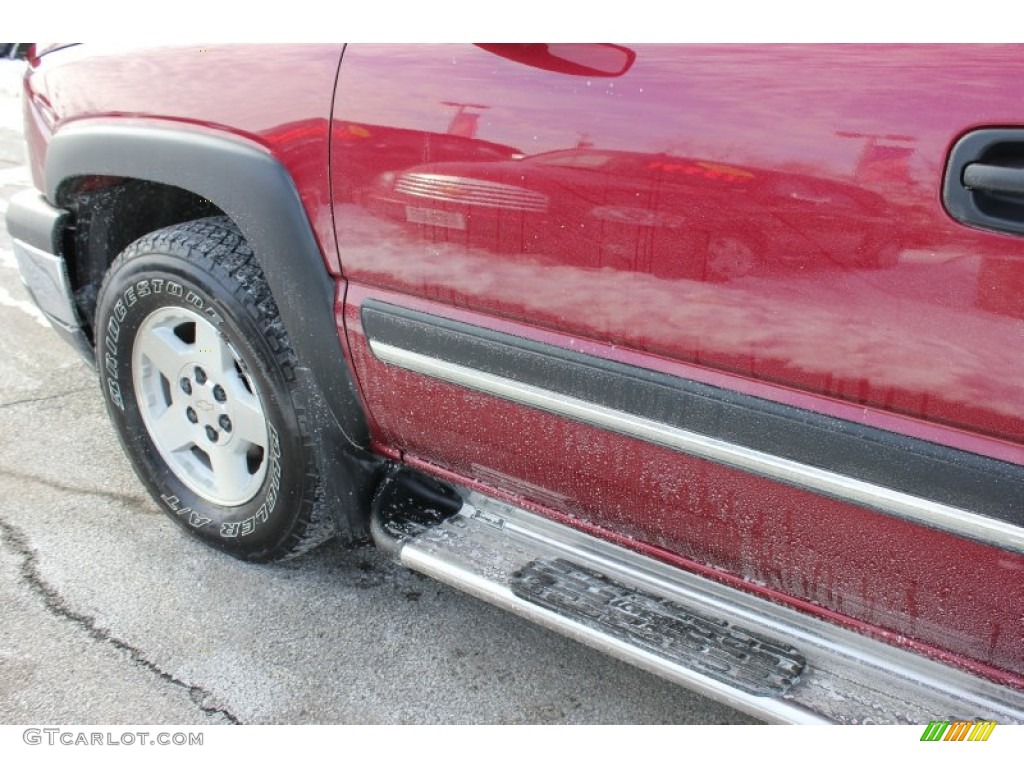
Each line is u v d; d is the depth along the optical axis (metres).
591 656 2.35
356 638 2.39
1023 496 1.39
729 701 1.72
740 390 1.62
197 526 2.62
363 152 1.92
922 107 1.36
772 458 1.61
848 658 1.78
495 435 1.99
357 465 2.32
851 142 1.41
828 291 1.47
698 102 1.54
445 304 1.94
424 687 2.23
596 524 2.02
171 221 2.79
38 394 3.60
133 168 2.30
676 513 1.80
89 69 2.40
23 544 2.71
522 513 2.23
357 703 2.18
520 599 1.97
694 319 1.62
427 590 2.58
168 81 2.22
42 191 2.69
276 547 2.49
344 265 2.06
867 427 1.50
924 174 1.36
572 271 1.72
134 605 2.49
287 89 2.02
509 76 1.72
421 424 2.13
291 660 2.31
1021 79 1.30
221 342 2.38
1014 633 1.51
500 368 1.88
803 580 1.72
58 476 3.06
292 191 2.06
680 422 1.69
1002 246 1.32
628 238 1.64
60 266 2.67
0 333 4.11
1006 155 1.31
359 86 1.91
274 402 2.26
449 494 2.36
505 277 1.81
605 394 1.76
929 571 1.53
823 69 1.45
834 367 1.51
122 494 2.97
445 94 1.80
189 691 2.21
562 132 1.66
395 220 1.93
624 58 1.61
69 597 2.51
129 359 2.60
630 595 1.99
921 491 1.48
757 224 1.50
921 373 1.43
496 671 2.29
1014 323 1.34
